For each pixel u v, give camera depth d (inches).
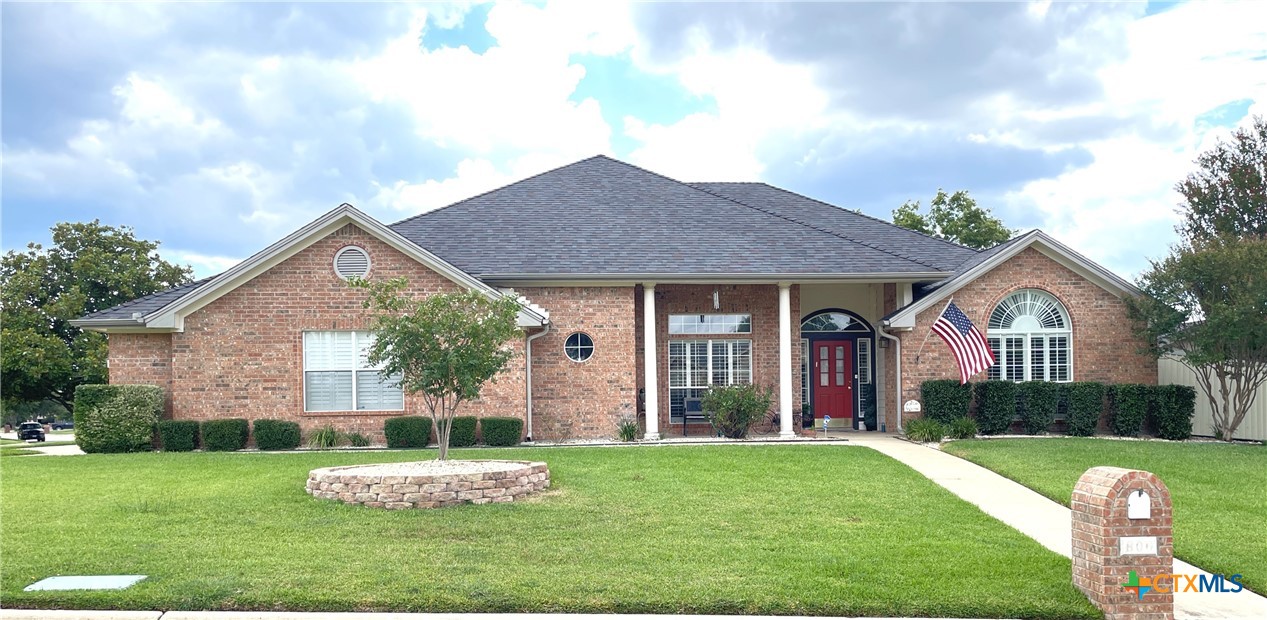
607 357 800.9
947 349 824.3
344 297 749.3
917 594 293.9
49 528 391.5
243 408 745.0
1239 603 305.4
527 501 454.0
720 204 947.3
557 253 818.8
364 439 742.5
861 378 915.4
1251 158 1347.2
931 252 909.2
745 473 544.4
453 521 405.4
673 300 858.1
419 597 285.6
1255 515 439.5
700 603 284.2
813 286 919.7
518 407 761.6
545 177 987.3
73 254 1744.6
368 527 393.4
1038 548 361.4
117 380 762.2
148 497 466.9
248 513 423.8
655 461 596.7
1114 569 282.0
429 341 488.7
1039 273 834.2
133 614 275.3
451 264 777.6
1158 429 799.1
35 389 1652.3
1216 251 760.3
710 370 861.2
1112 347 834.8
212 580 302.7
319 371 754.2
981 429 796.6
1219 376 788.0
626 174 1002.7
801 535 381.4
